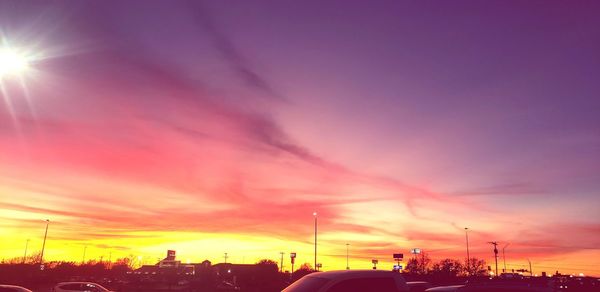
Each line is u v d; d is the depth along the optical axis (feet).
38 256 403.34
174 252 380.37
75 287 110.22
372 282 28.30
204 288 231.30
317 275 29.43
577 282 160.66
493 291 25.57
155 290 208.54
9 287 77.61
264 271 289.74
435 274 239.71
